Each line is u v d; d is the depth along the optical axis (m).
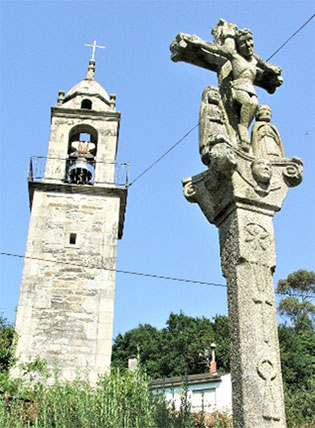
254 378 5.14
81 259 21.30
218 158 5.88
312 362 33.91
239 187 5.93
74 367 18.73
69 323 19.73
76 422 8.33
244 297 5.55
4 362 14.70
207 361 40.16
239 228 5.83
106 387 9.87
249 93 6.52
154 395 8.49
